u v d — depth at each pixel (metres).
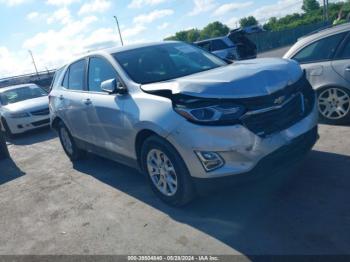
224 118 3.40
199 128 3.47
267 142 3.46
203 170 3.54
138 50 5.07
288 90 3.74
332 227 3.25
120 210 4.39
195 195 3.93
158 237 3.64
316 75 5.93
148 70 4.61
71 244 3.85
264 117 3.49
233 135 3.39
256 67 3.93
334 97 5.84
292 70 4.01
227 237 3.41
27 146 9.31
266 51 37.59
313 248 3.02
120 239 3.75
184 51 5.27
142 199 4.57
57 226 4.32
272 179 4.37
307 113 3.96
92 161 6.64
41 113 10.64
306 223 3.38
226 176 3.47
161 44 5.37
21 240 4.17
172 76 4.49
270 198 3.95
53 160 7.36
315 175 4.27
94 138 5.35
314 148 5.11
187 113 3.54
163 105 3.79
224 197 4.16
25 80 25.38
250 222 3.58
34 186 5.95
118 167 6.00
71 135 6.34
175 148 3.69
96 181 5.56
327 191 3.87
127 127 4.27
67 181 5.84
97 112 4.90
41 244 3.98
